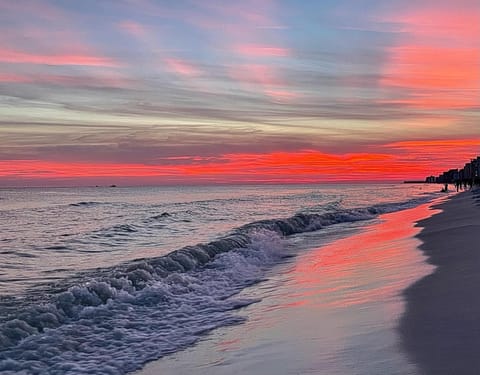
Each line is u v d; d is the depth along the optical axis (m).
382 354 5.49
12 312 8.59
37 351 6.48
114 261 15.73
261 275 12.27
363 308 7.71
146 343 6.90
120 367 6.01
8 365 5.97
